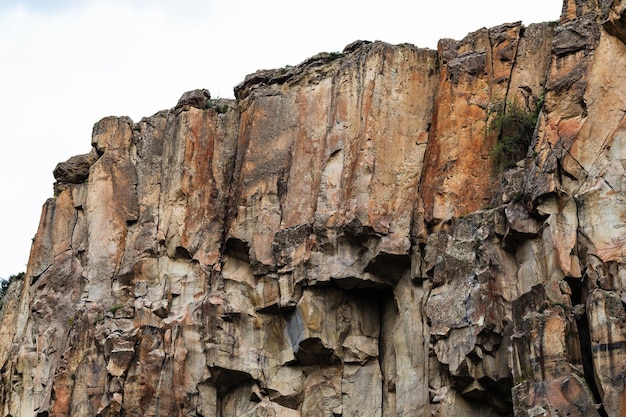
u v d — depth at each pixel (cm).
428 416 3338
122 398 3866
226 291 3916
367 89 3812
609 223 3011
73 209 4525
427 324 3422
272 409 3678
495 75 3700
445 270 3319
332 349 3650
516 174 3350
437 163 3609
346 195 3684
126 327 4022
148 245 4181
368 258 3603
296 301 3716
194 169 4228
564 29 3422
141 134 4469
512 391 2939
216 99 4406
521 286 3148
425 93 3847
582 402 2798
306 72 4134
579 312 2930
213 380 3816
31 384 4250
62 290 4372
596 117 3191
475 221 3341
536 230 3141
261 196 3984
